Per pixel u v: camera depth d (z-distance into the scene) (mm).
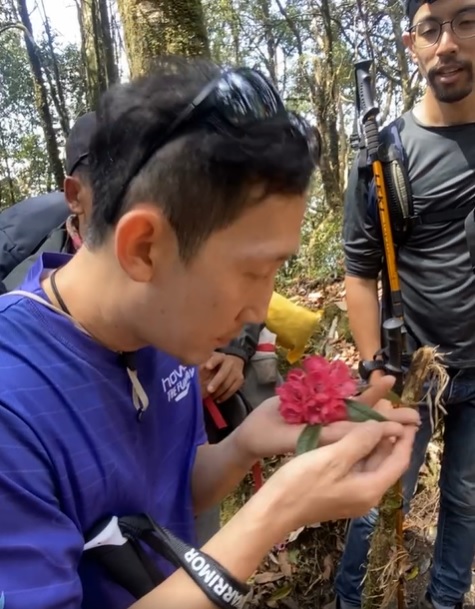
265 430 938
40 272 800
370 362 1707
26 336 706
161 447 902
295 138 628
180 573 719
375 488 769
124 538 767
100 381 744
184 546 738
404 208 1738
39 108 8875
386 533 1486
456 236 1729
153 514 864
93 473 723
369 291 1912
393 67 9414
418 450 1886
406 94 8664
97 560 769
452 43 1610
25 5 8250
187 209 619
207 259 642
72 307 747
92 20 7039
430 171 1720
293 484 737
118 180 647
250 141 592
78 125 1123
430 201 1721
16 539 625
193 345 711
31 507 642
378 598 1537
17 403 659
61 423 692
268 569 2219
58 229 1414
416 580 2221
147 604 701
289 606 2125
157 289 676
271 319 1809
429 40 1664
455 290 1744
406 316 1851
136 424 812
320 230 6004
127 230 635
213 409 1589
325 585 2172
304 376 911
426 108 1771
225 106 605
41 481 659
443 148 1707
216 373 1561
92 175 691
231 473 988
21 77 11461
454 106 1679
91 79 7633
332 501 749
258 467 1634
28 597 613
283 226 644
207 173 602
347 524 2248
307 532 2254
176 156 610
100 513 753
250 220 626
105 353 752
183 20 2393
